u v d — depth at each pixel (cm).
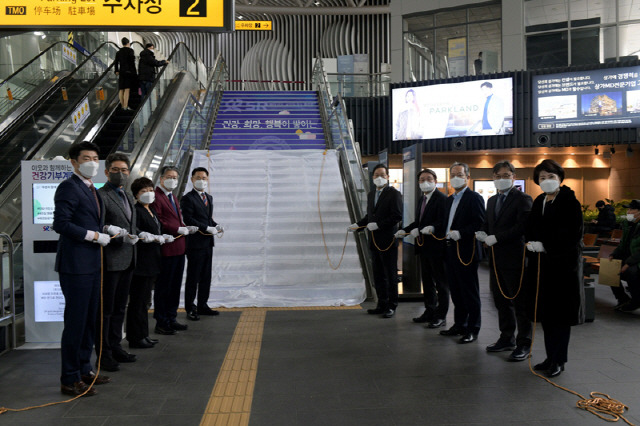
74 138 866
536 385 352
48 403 323
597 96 1380
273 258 737
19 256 488
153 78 1070
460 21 1599
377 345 460
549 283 370
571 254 364
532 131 1444
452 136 1510
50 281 469
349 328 527
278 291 676
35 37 1130
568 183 1705
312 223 794
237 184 895
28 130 853
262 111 1350
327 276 705
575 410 308
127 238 380
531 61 1515
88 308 353
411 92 1565
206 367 397
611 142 1379
